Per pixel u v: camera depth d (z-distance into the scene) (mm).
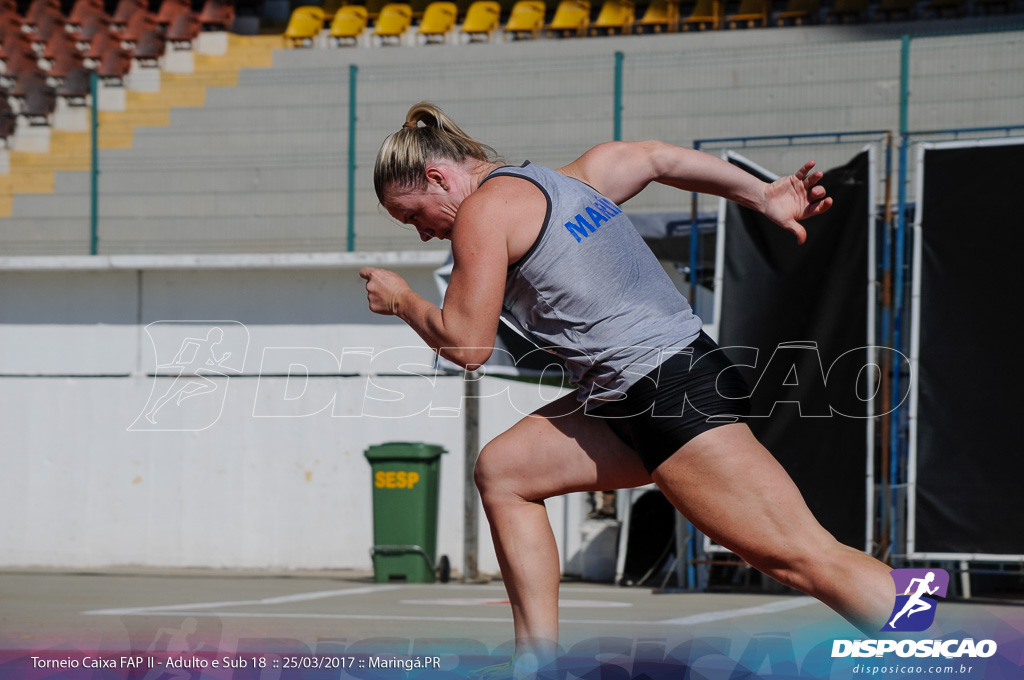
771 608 26125
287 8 77312
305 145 54625
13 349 42594
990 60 49031
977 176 28875
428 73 54531
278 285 40562
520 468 9906
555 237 9281
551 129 51594
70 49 72375
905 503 32281
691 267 33031
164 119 60344
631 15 68625
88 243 49938
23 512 42094
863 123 48219
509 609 25422
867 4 65312
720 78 50969
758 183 10531
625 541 35375
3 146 65000
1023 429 28078
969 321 28656
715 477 9016
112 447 41688
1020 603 28188
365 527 39562
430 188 10031
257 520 40375
